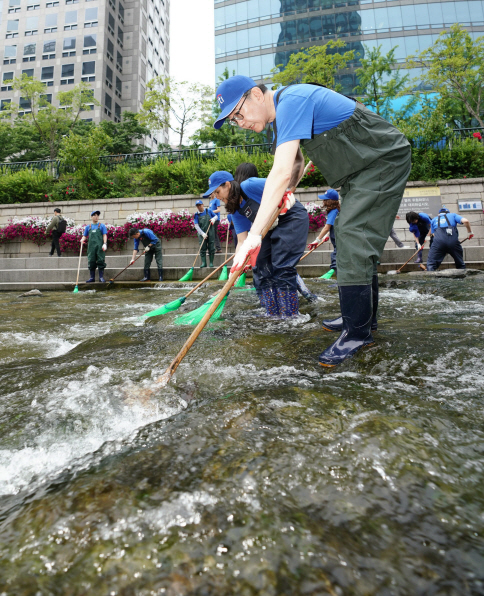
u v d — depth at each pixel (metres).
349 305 1.74
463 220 6.83
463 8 28.16
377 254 1.73
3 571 0.59
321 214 11.12
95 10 45.97
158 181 14.51
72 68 45.16
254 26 31.12
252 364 1.72
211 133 22.06
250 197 3.06
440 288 4.45
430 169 12.28
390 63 20.45
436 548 0.60
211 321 2.84
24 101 45.41
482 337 1.80
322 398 1.16
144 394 1.36
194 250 12.05
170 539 0.63
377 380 1.42
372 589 0.53
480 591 0.52
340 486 0.74
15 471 0.94
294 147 1.66
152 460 0.88
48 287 9.22
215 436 0.97
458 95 20.05
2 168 16.38
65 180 15.47
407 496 0.71
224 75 28.28
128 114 28.20
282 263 2.90
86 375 1.62
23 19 47.16
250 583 0.55
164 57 62.84
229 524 0.66
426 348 1.68
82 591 0.55
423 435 0.90
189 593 0.54
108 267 10.53
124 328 2.84
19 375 1.70
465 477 0.76
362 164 1.71
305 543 0.61
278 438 0.93
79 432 1.11
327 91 1.73
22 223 12.87
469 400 1.16
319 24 29.80
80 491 0.78
